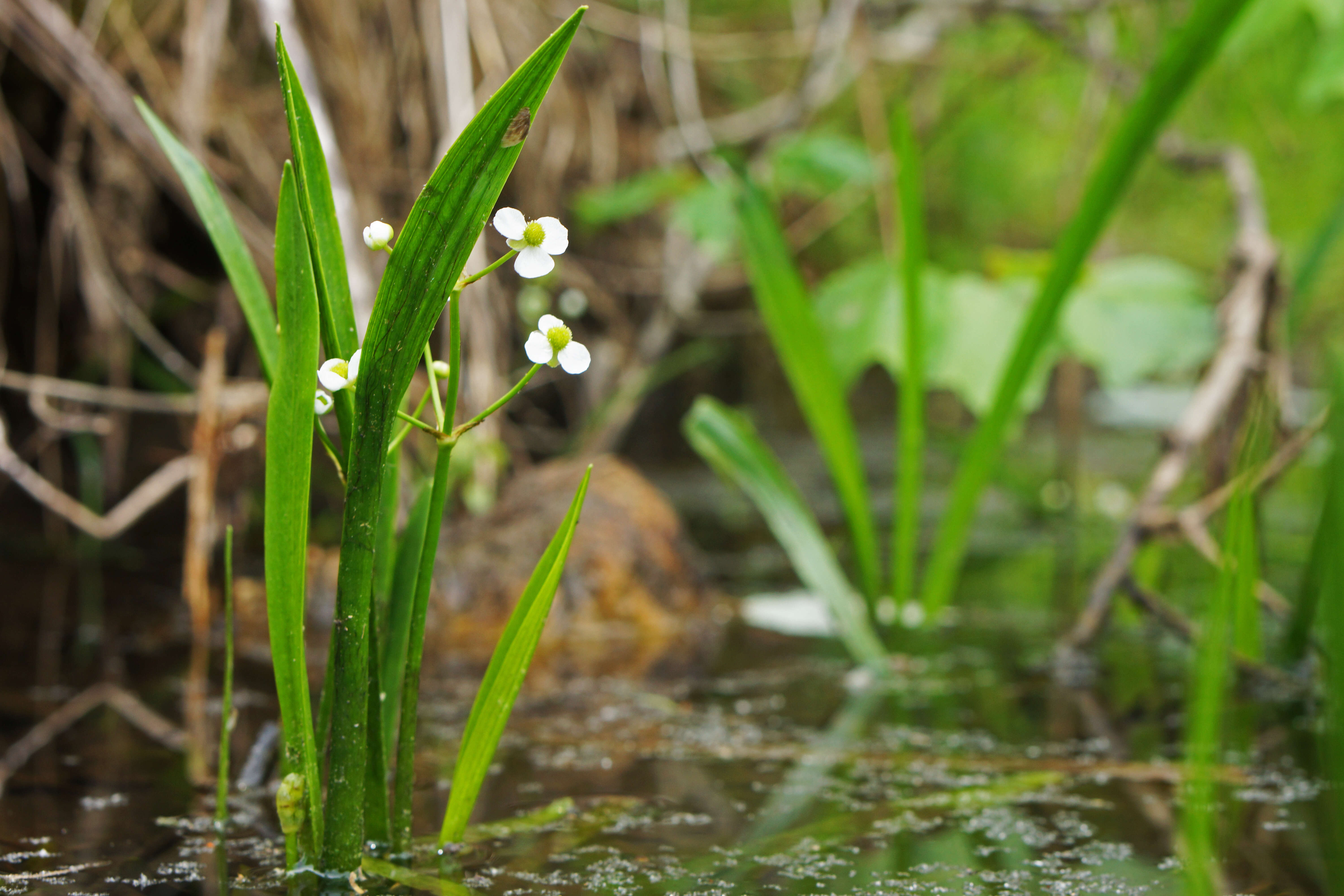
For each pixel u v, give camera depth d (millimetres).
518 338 3088
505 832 1350
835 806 1379
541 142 3066
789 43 3682
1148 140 1564
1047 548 2834
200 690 1515
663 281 3621
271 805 1365
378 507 1288
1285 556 2461
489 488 2520
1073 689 1585
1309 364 5016
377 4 2734
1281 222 4648
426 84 2789
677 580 2205
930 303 2344
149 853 1325
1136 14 3322
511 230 1267
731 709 1507
